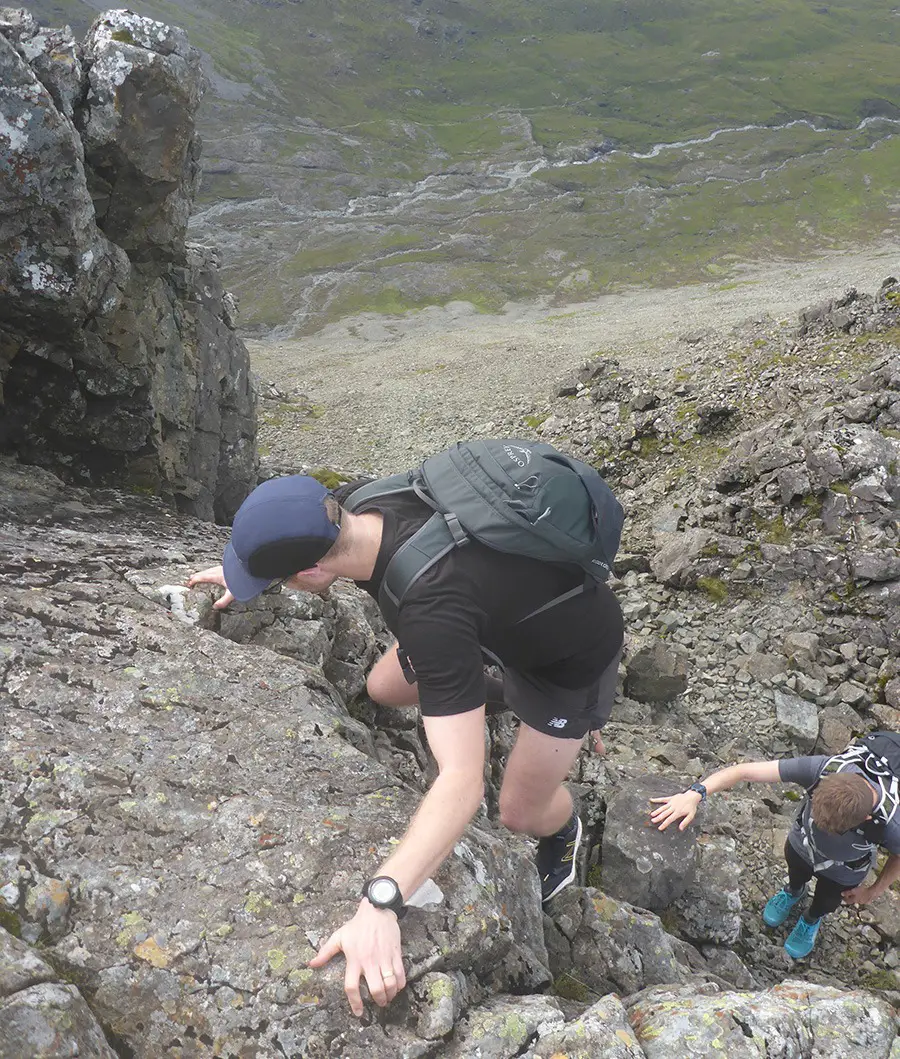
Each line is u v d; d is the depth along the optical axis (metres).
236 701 3.55
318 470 14.74
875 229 142.62
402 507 2.50
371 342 107.56
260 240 147.12
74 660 3.55
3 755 3.00
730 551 11.05
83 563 4.44
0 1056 2.16
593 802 5.43
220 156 176.50
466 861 3.03
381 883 2.40
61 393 6.72
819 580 10.27
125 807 2.93
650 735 7.93
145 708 3.41
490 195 166.62
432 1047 2.47
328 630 4.89
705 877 5.01
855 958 5.38
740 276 128.38
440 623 2.31
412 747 4.77
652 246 141.25
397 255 140.38
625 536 13.38
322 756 3.36
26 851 2.74
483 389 36.81
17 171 5.38
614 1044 2.54
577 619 2.59
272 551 2.34
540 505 2.39
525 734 3.19
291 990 2.49
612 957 3.79
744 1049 2.61
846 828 4.38
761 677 9.23
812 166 166.62
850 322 18.84
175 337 7.99
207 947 2.57
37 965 2.38
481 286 128.75
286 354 69.62
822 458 11.34
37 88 5.27
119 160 6.19
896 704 8.77
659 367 27.36
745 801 6.55
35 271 5.80
